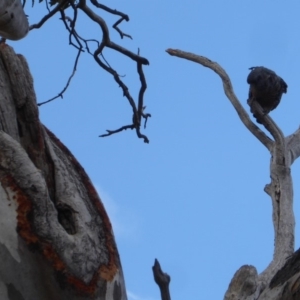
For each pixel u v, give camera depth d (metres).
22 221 6.35
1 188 6.41
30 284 6.23
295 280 6.23
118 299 6.55
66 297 6.30
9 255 6.22
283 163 10.55
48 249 6.35
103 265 6.55
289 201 10.12
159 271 6.49
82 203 6.89
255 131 11.20
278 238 9.53
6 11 7.78
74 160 7.45
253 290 7.32
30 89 7.35
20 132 7.26
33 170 6.50
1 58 7.40
